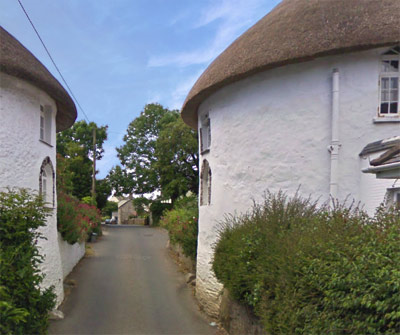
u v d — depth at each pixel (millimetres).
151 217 36875
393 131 6738
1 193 5195
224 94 8641
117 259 15188
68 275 12102
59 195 12508
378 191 6211
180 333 7230
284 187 7316
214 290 8359
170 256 16000
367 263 2889
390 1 7031
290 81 7395
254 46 7750
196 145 28266
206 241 9141
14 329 4137
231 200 8297
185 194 29484
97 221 21141
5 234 4828
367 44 6418
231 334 6383
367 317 2727
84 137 34969
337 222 4250
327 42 6637
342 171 6859
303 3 7980
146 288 10625
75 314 8344
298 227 4953
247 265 5215
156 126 35844
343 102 6934
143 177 35062
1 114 7438
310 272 3443
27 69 7566
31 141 8109
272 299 4328
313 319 3256
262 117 7711
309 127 7172
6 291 4273
